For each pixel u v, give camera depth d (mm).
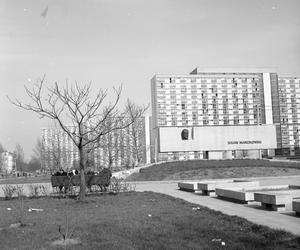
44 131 67688
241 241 8430
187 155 63219
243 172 36344
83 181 17031
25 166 88438
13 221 11930
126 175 37438
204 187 20047
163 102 78250
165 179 34844
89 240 8875
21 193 21141
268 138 42938
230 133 42281
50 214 13234
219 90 80188
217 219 11297
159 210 13516
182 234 9305
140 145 60250
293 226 10031
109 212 13297
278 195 13047
